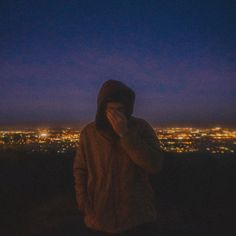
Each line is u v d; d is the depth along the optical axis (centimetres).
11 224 732
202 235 662
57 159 1113
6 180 956
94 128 327
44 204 867
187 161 1045
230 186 927
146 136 321
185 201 895
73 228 716
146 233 312
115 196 313
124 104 321
